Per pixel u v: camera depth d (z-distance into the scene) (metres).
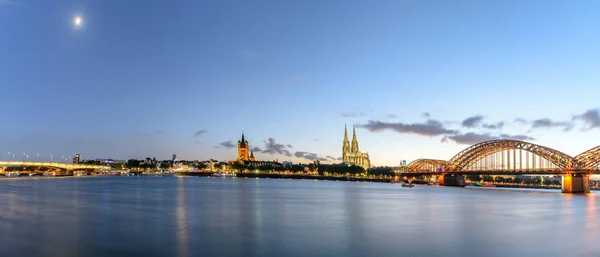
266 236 63.59
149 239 60.44
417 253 53.44
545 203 137.00
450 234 66.94
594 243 60.47
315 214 93.56
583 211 107.31
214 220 80.81
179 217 84.81
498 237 64.62
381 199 150.12
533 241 61.75
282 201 131.75
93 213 90.44
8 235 62.59
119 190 190.25
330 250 54.56
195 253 52.34
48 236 62.06
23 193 154.50
